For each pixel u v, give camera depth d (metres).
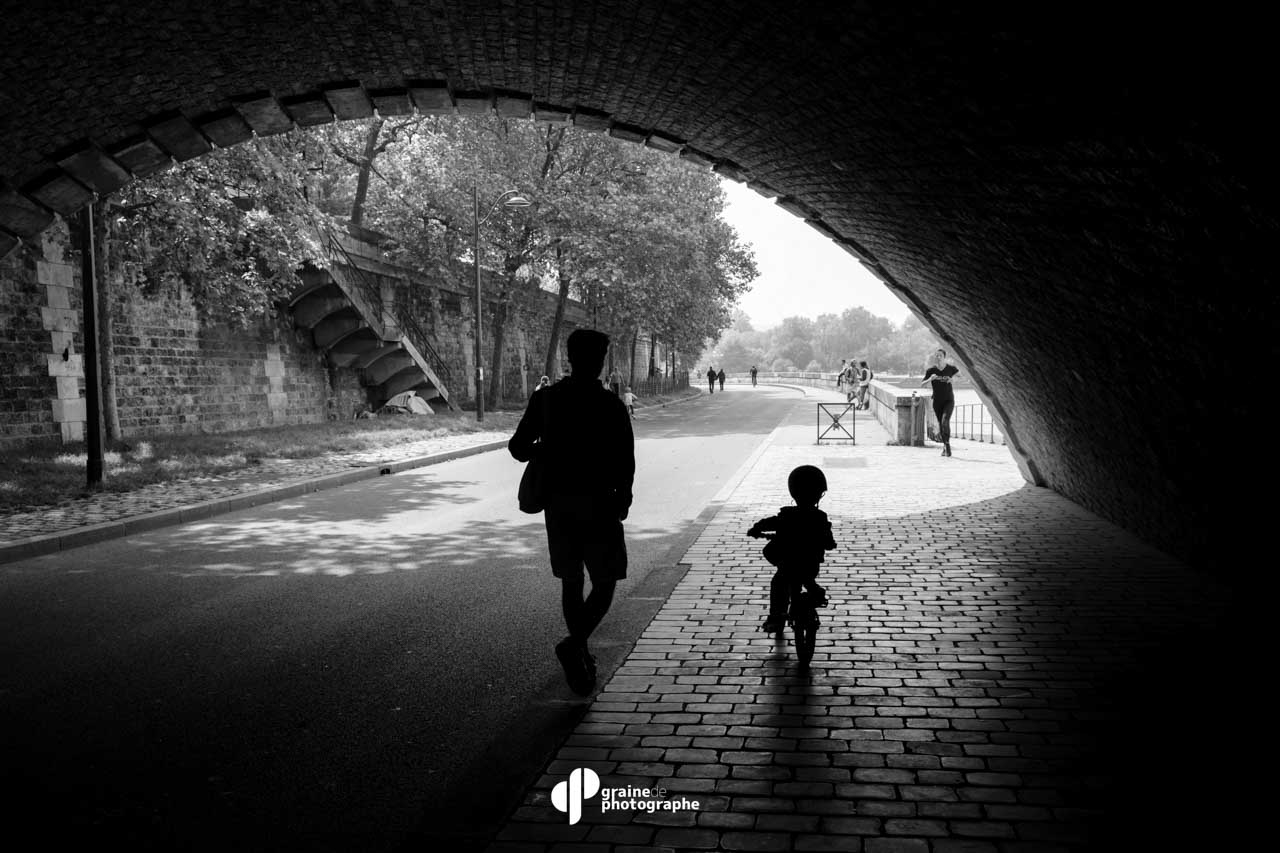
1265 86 3.46
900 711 4.35
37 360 16.77
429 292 35.25
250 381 24.23
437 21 8.41
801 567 5.07
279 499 13.45
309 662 5.62
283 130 11.09
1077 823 3.21
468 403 39.28
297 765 4.06
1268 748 3.81
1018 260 7.53
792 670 5.01
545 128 33.47
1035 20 4.28
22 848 3.32
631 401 34.84
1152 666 4.91
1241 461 5.74
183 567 8.66
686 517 11.16
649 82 9.38
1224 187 4.25
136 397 20.19
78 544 9.82
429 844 3.17
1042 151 5.54
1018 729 4.09
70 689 5.14
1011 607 6.20
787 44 6.78
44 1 7.04
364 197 34.28
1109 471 8.88
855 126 7.59
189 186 16.30
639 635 5.77
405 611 6.89
